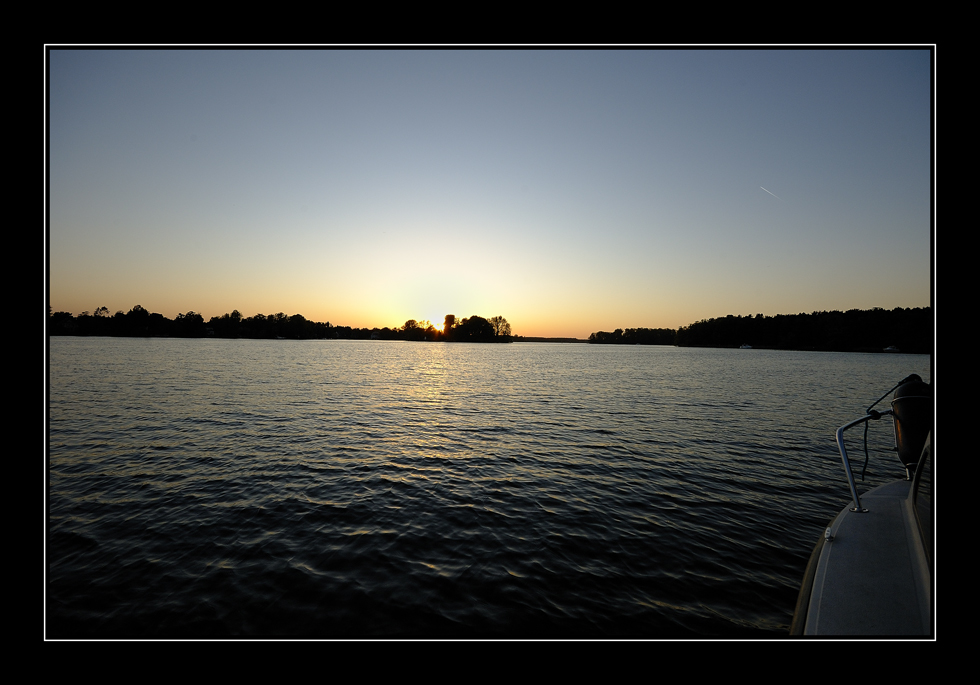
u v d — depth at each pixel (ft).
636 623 18.47
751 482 37.42
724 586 21.42
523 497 33.24
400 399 89.04
